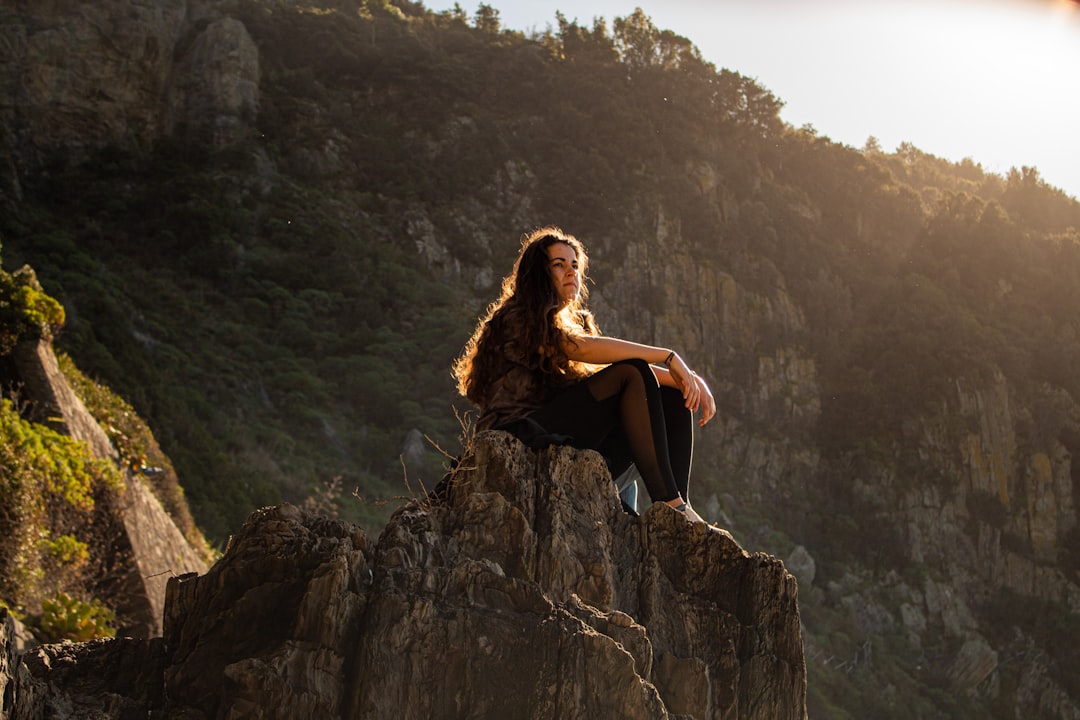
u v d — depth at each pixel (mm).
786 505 79188
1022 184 132000
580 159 88188
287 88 82562
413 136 84938
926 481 83125
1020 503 87500
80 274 46938
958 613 75375
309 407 50219
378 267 70812
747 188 96875
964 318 94688
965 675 68750
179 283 59750
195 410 37344
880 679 60188
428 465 49594
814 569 68000
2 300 13195
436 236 78438
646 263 84625
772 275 90938
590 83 95188
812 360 87688
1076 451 92562
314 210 72250
